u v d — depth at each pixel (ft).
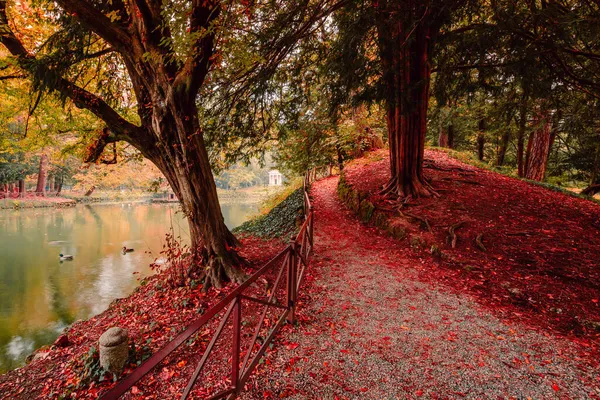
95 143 21.21
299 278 16.47
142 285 24.40
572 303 15.33
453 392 9.62
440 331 13.34
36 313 25.90
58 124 25.41
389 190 32.99
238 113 23.68
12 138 31.40
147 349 13.46
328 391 9.68
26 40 24.22
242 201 159.53
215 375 11.05
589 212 27.48
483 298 16.75
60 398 11.53
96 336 17.02
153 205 127.03
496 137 59.72
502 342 12.47
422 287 18.17
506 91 29.91
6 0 18.47
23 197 112.68
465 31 21.47
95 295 29.99
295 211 37.29
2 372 17.70
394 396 9.46
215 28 13.61
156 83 17.90
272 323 14.28
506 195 31.53
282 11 17.94
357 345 12.24
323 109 32.89
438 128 60.23
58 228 66.69
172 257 20.85
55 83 17.35
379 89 19.22
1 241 52.90
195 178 19.33
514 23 15.30
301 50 21.85
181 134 18.44
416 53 26.48
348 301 16.37
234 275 19.52
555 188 36.40
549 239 22.11
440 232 24.89
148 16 17.12
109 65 26.00
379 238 27.63
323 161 53.93
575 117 31.60
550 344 12.32
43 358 15.55
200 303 17.70
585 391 9.62
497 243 22.50
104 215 91.50
